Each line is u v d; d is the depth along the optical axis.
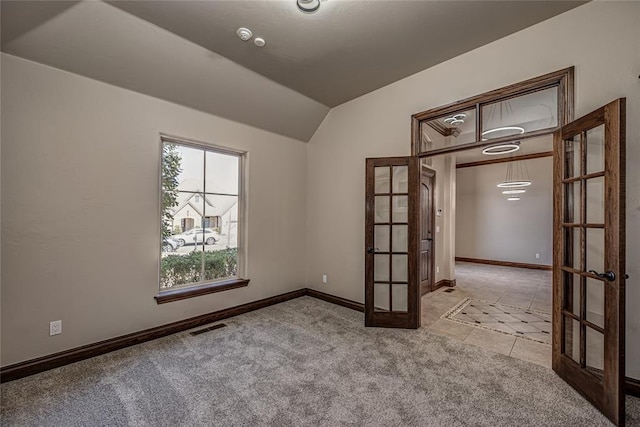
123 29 2.33
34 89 2.26
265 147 3.95
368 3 2.13
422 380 2.18
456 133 3.26
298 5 2.14
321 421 1.74
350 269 3.92
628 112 2.01
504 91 2.58
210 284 3.45
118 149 2.69
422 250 4.61
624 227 1.71
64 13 2.11
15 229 2.20
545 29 2.36
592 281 2.05
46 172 2.32
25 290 2.24
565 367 2.15
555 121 2.41
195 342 2.83
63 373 2.26
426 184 4.70
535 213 7.14
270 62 2.96
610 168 1.77
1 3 1.92
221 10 2.21
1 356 2.14
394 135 3.43
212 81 3.04
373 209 3.31
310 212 4.48
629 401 1.93
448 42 2.65
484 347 2.74
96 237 2.57
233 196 3.73
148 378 2.20
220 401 1.93
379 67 3.09
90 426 1.70
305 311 3.74
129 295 2.77
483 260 7.91
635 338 1.99
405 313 3.20
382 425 1.71
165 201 3.13
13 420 1.75
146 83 2.77
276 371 2.30
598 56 2.12
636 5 1.99
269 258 4.02
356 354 2.59
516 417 1.78
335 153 4.12
